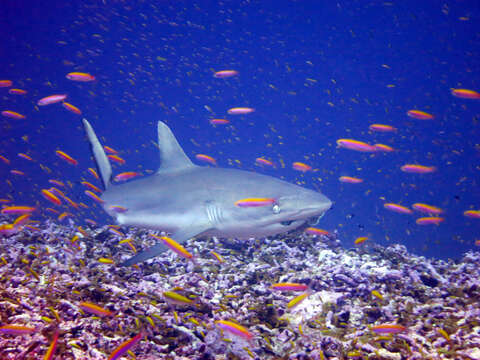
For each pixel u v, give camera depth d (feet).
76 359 9.87
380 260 24.73
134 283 17.87
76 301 13.58
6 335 10.02
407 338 13.14
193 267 20.99
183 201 22.26
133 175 26.37
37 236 24.98
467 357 11.60
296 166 28.73
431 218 22.79
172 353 11.93
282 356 12.55
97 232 28.17
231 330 11.01
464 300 16.81
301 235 28.25
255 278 19.27
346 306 16.92
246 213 19.88
